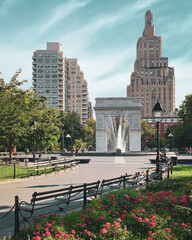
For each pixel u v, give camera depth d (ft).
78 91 451.94
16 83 81.41
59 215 25.14
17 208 22.75
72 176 64.90
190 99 224.94
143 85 548.72
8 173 72.95
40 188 48.29
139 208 27.09
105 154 148.36
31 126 105.81
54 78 416.05
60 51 439.22
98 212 24.99
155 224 23.35
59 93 417.28
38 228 20.98
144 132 360.48
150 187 43.62
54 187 49.26
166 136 302.66
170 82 546.26
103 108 214.90
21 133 104.17
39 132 125.49
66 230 22.63
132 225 23.73
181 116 235.40
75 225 23.09
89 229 22.80
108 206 27.81
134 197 31.09
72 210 29.91
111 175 66.54
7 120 80.64
